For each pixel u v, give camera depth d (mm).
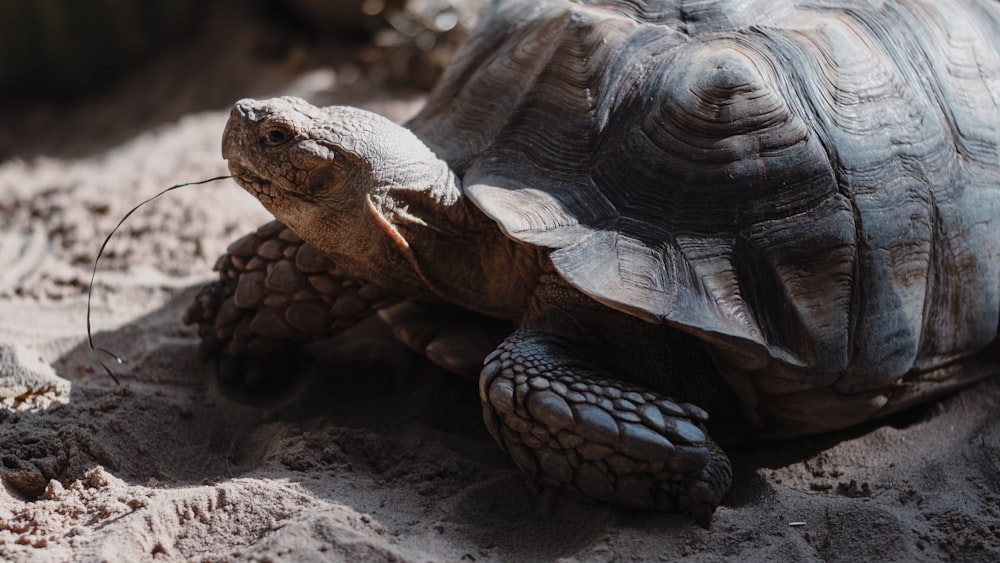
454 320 3156
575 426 2510
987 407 3111
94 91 7078
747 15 2938
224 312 3287
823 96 2797
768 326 2633
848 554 2455
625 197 2717
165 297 3840
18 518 2555
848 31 2943
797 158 2701
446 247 2967
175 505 2535
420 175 2881
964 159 2965
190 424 3146
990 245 2979
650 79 2824
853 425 2973
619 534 2484
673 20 2939
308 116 2855
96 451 2850
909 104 2891
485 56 3285
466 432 3123
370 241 2916
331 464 2846
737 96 2717
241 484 2607
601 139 2807
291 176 2826
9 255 4266
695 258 2631
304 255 3148
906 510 2602
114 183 4938
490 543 2527
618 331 2740
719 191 2684
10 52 6879
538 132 2887
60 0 6746
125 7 6918
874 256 2719
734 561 2400
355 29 6480
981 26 3268
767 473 2834
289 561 2266
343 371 3422
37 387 3148
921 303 2809
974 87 3082
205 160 5109
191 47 7031
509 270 2941
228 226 4262
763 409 2801
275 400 3348
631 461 2518
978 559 2408
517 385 2576
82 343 3545
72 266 4109
